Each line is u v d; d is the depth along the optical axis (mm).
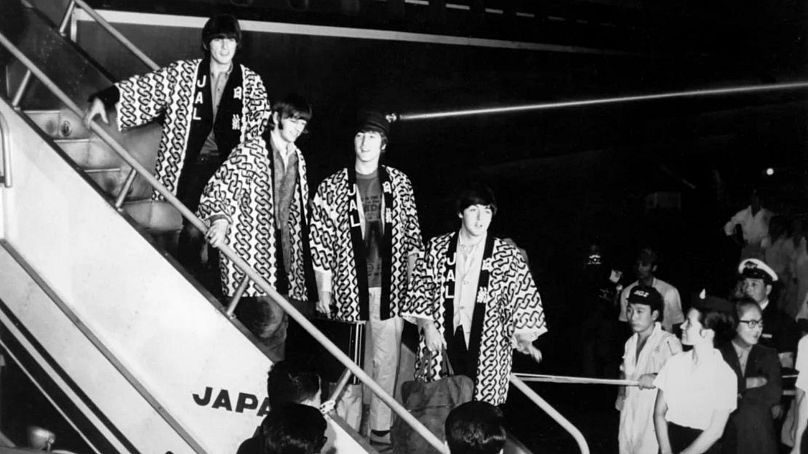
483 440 2605
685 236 11234
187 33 7570
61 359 4176
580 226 12102
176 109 4559
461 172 10617
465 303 4324
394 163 10039
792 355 6246
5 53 5270
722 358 5898
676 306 7172
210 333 4027
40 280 4176
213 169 4660
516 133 10852
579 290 10094
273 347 4367
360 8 8977
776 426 6316
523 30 10727
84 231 4145
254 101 4715
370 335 4527
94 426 4332
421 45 9625
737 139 11969
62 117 5219
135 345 4113
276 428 2734
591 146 11766
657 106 12164
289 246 4375
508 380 4395
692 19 12523
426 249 4434
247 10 8008
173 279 4043
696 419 5902
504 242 4406
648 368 6195
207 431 4062
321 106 8820
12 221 4258
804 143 11414
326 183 4449
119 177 5207
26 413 5637
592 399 8680
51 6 6656
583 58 11500
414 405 4129
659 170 12461
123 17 7121
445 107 9953
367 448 3920
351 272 4402
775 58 12359
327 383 4543
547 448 7391
